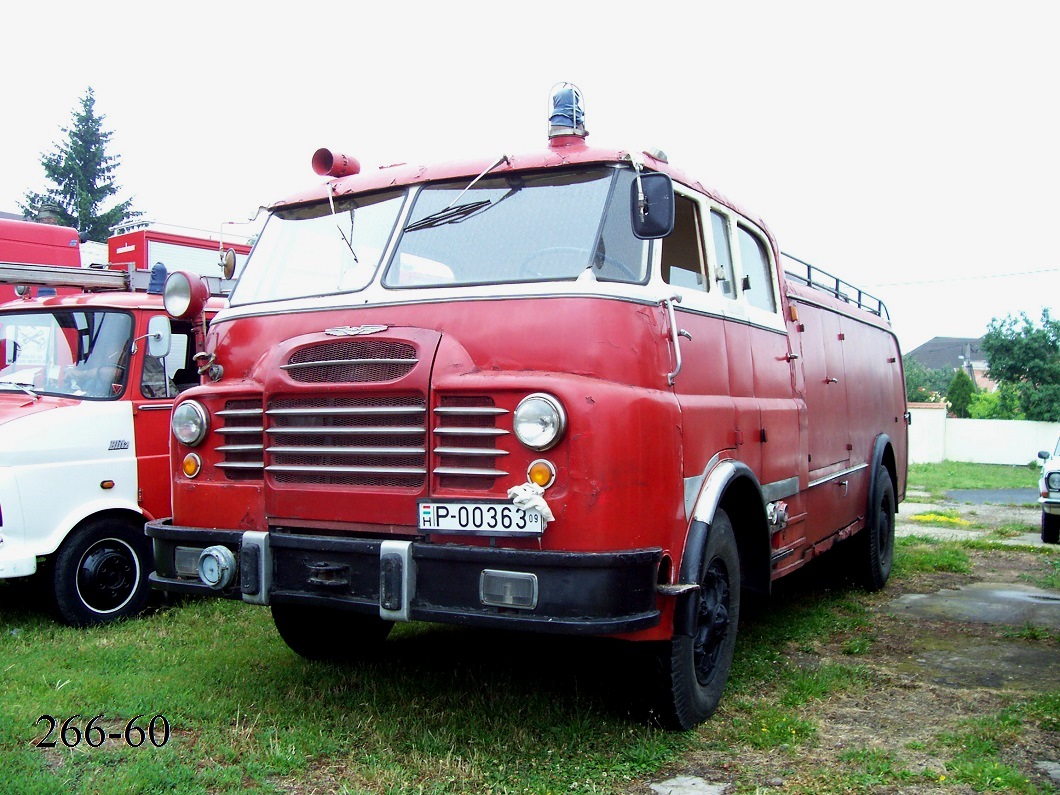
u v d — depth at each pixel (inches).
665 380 164.2
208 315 292.0
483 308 162.6
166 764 154.9
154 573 187.0
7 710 179.0
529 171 176.6
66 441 254.1
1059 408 1373.0
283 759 157.2
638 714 173.9
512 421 150.4
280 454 172.6
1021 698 196.9
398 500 159.0
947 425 1347.2
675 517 160.7
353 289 179.9
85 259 592.4
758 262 230.4
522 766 156.2
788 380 232.8
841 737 174.7
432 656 223.1
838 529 278.4
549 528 147.1
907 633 257.0
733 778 154.8
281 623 211.6
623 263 165.3
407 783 148.9
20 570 240.4
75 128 1859.0
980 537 499.2
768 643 243.1
